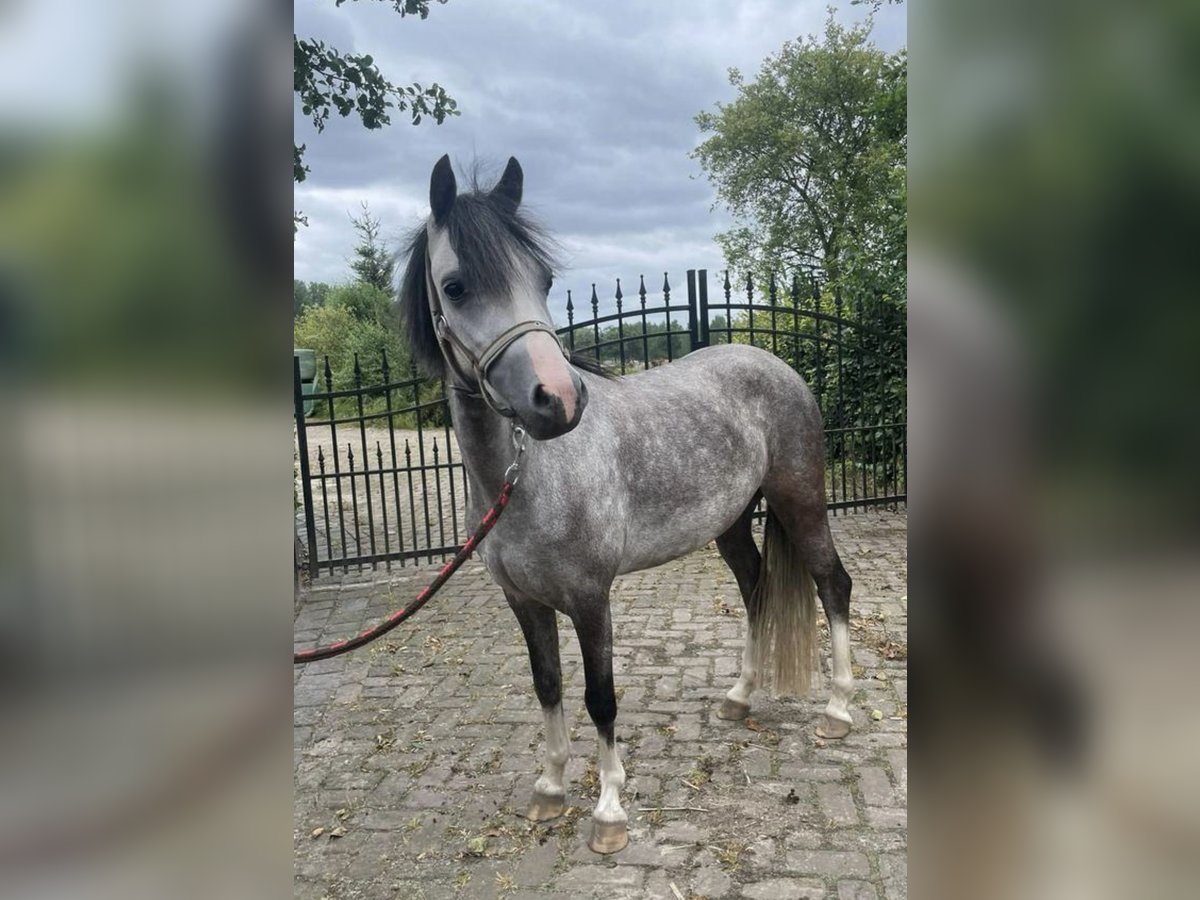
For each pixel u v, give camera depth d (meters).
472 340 2.00
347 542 6.97
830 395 7.32
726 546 3.28
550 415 1.86
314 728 3.39
